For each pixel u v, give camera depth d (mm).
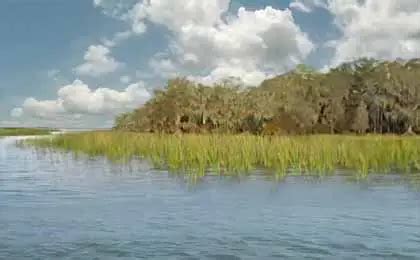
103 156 38625
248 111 62562
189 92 63906
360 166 25984
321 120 75938
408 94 74562
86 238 11844
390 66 77625
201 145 28859
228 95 63875
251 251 10727
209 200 17219
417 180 21906
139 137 40406
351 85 78188
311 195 18062
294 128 62531
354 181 21766
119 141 40375
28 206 16281
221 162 27219
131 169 27938
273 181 21938
